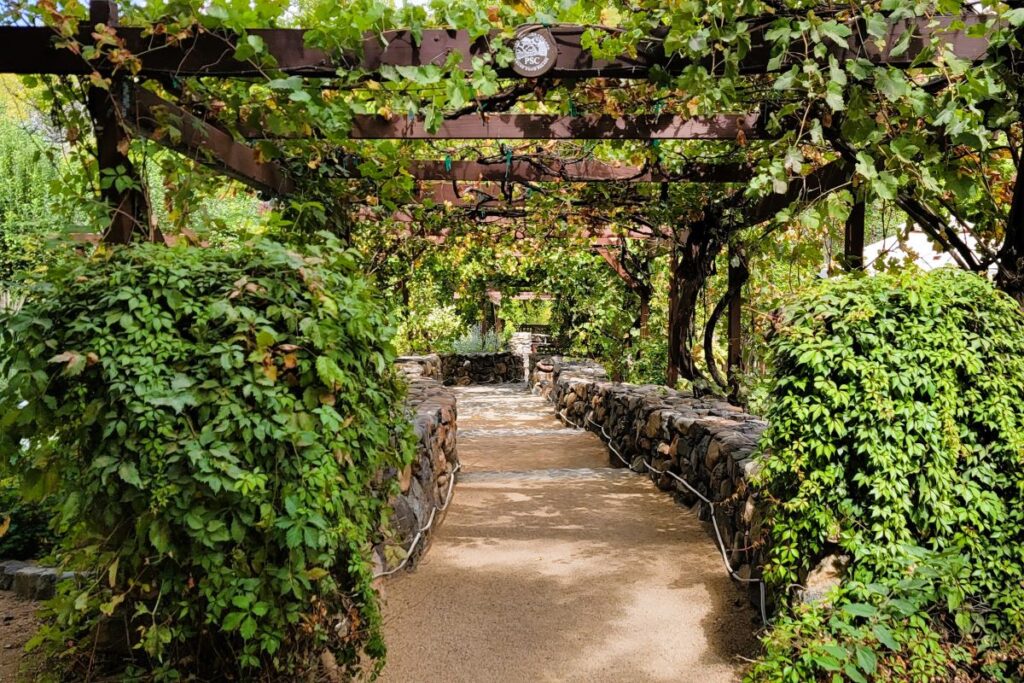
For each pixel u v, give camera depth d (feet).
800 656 8.91
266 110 12.06
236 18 10.11
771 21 10.46
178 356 7.78
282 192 16.22
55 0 9.36
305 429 8.08
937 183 11.69
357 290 9.29
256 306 8.40
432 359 43.52
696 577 13.78
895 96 10.25
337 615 8.96
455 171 18.88
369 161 15.58
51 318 7.83
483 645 11.11
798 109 12.50
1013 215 12.23
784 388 10.33
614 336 36.32
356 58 10.77
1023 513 9.39
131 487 7.56
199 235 10.86
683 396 24.43
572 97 13.87
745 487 13.35
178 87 11.26
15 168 41.14
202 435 7.57
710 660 10.61
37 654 9.59
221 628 7.46
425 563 14.76
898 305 9.95
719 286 27.81
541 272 44.37
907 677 8.62
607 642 11.20
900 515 9.45
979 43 10.50
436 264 37.52
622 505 19.35
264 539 7.79
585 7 10.80
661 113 14.25
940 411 9.53
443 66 10.87
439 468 18.63
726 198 20.25
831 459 9.84
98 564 7.80
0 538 13.01
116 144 10.00
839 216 12.59
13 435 7.91
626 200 21.33
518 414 40.86
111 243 9.87
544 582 13.66
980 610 9.29
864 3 10.25
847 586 9.29
